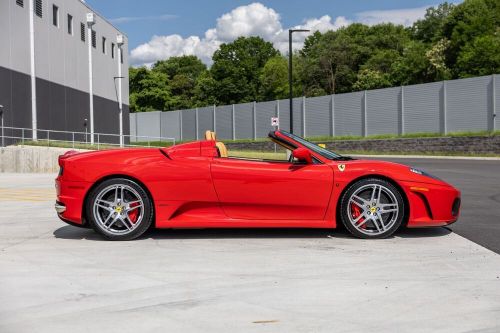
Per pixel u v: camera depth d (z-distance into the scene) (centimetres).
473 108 3456
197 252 516
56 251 526
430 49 6625
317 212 575
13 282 413
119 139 4525
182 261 478
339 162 584
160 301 362
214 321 322
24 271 447
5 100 2589
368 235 575
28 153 2227
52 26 3148
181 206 571
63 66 3319
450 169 1931
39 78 2959
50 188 1287
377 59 7344
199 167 569
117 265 466
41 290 391
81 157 580
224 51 9175
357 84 7025
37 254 512
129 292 385
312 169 573
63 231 641
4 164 2222
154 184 567
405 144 3759
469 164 2308
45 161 2230
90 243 565
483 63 5712
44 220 730
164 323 320
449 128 3606
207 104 8862
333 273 432
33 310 346
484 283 400
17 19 2725
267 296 371
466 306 346
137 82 8769
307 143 612
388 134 4044
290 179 569
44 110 3027
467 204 882
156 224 571
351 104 4353
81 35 3650
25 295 379
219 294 377
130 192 572
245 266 459
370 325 313
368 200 576
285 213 575
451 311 337
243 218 574
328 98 4556
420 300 360
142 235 605
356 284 400
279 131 620
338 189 571
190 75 10344
